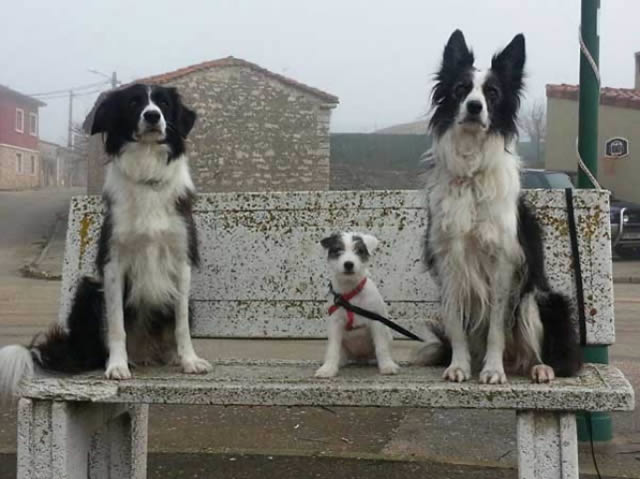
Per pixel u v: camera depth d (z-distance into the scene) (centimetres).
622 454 269
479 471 254
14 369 214
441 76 226
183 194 236
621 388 196
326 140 1224
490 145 215
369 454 267
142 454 244
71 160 3628
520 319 217
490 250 214
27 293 739
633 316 567
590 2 278
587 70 279
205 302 261
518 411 198
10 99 2803
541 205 248
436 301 254
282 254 259
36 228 1341
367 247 239
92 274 254
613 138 1157
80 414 213
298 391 201
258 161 1210
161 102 233
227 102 1198
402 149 1507
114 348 223
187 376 217
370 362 242
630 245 935
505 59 225
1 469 255
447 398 198
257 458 264
